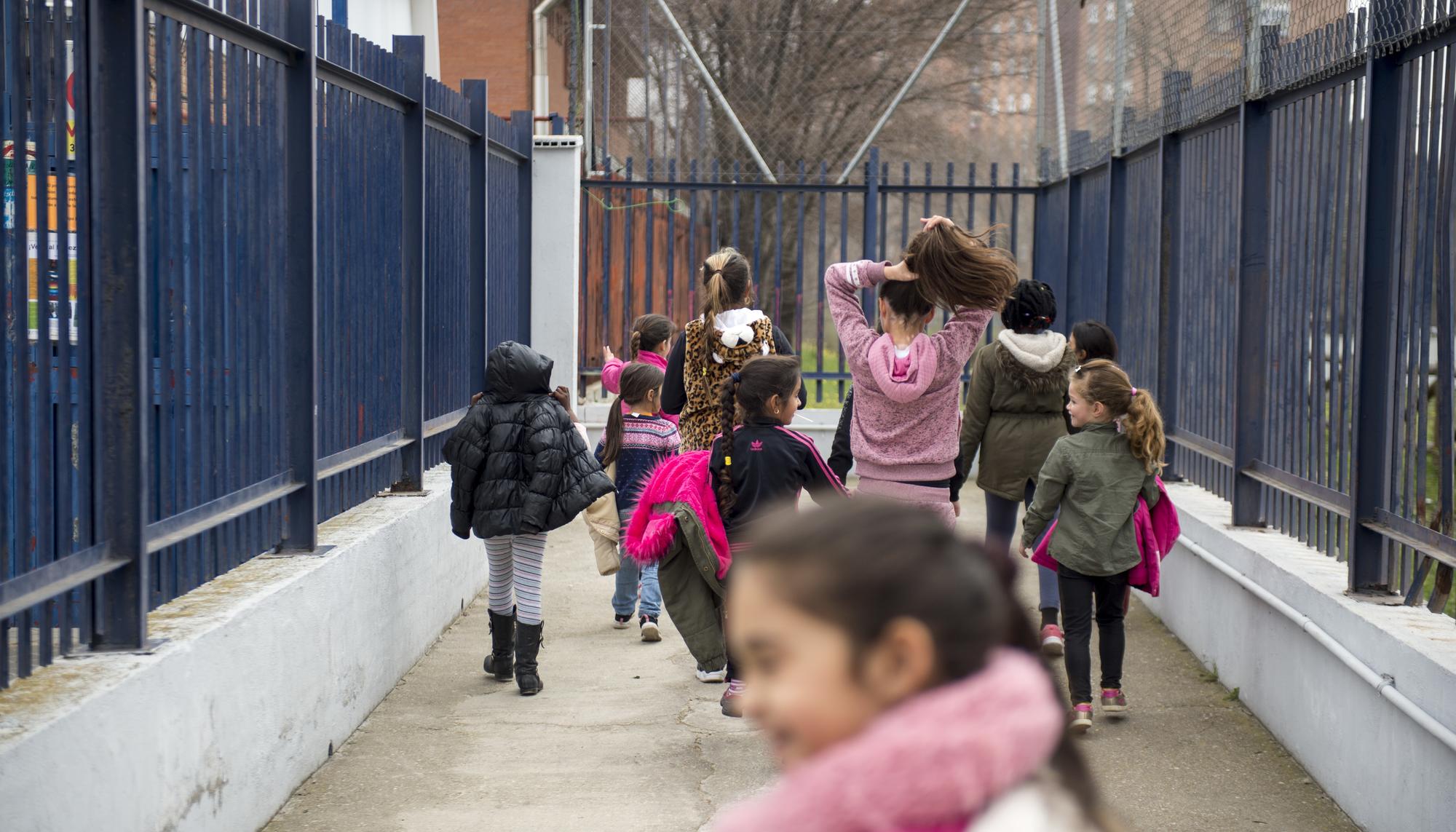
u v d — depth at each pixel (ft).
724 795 14.47
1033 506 16.65
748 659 3.18
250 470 14.44
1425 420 13.48
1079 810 3.19
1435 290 13.19
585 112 37.60
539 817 13.76
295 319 15.46
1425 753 11.59
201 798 11.64
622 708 17.76
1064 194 34.40
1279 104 18.03
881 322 16.06
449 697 18.21
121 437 11.09
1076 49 33.76
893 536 3.09
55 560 10.44
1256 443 18.69
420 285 21.22
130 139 11.00
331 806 13.96
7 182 9.91
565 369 35.04
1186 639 20.59
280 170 15.11
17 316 9.98
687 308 39.04
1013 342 19.83
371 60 18.89
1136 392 16.43
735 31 41.32
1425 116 13.47
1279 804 14.12
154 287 12.31
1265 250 18.58
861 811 2.92
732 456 16.55
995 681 3.03
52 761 9.08
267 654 13.28
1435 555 12.88
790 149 42.60
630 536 17.31
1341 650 13.48
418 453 21.16
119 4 10.92
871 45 42.70
